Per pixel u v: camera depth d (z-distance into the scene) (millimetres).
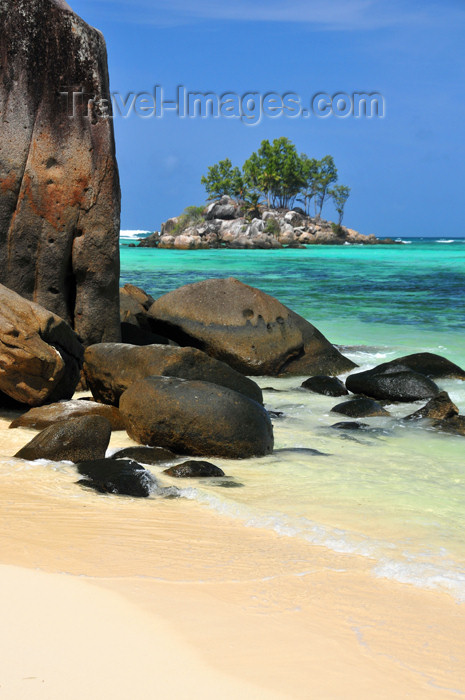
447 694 3059
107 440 7383
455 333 18969
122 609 3658
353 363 14359
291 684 3021
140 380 8367
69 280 12234
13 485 6188
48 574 4102
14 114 11688
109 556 4531
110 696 2814
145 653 3189
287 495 6348
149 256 73938
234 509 5715
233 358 13766
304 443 8562
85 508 5617
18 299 9578
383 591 4207
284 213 137000
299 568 4523
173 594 3947
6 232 11727
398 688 3078
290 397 11609
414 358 13117
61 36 11836
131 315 15070
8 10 11609
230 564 4531
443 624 3789
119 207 12398
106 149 12102
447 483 6949
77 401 9203
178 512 5641
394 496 6410
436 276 41781
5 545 4617
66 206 11898
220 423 7770
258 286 34219
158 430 7848
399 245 136875
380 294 29969
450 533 5410
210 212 121000
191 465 6941
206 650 3279
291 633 3549
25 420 8656
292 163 138375
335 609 3912
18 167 11703
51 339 9516
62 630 3357
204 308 14195
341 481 6883
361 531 5383
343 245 131375
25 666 3006
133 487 6152
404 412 10617
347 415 10172
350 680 3104
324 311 23875
